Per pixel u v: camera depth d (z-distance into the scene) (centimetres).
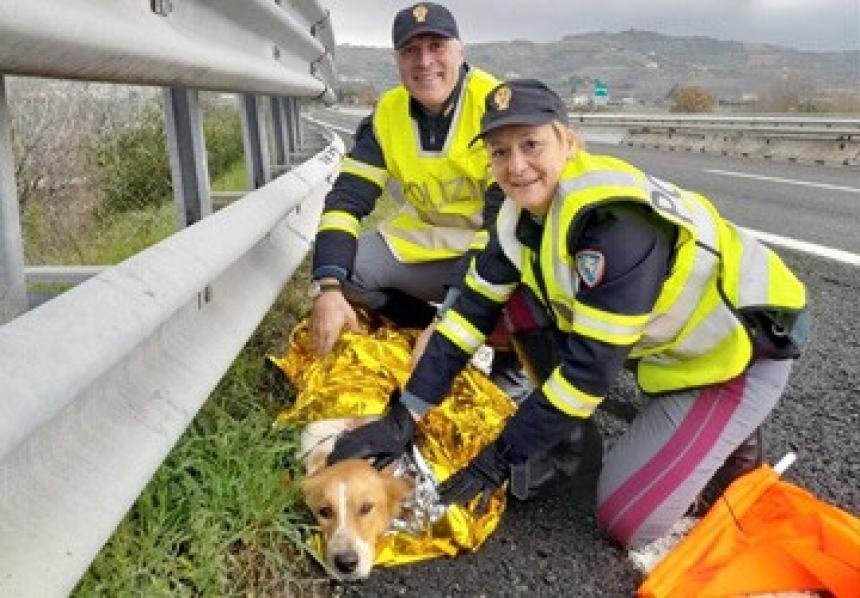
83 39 178
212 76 300
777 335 256
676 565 229
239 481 237
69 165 558
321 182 539
